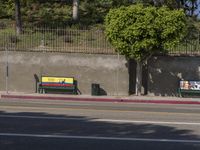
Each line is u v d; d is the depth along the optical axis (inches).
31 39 1314.0
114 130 592.1
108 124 641.0
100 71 1269.7
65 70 1277.1
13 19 1649.9
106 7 1777.8
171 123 664.4
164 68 1262.3
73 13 1635.1
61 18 1660.9
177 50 1269.7
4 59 1282.0
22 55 1280.8
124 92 1267.2
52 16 1683.1
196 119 721.6
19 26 1396.4
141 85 1257.4
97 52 1279.5
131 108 893.2
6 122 639.1
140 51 1173.7
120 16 1152.2
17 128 592.1
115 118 706.2
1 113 738.2
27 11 1726.1
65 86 1259.8
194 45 1277.1
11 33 1347.2
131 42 1159.6
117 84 1267.2
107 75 1267.2
